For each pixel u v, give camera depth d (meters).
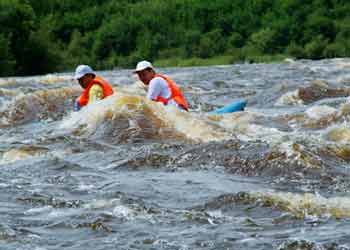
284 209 8.80
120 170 11.74
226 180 10.69
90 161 12.55
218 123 15.85
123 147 13.84
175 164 11.89
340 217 8.43
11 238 7.77
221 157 11.80
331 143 12.51
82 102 16.92
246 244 7.38
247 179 10.77
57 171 11.67
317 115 17.50
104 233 7.95
